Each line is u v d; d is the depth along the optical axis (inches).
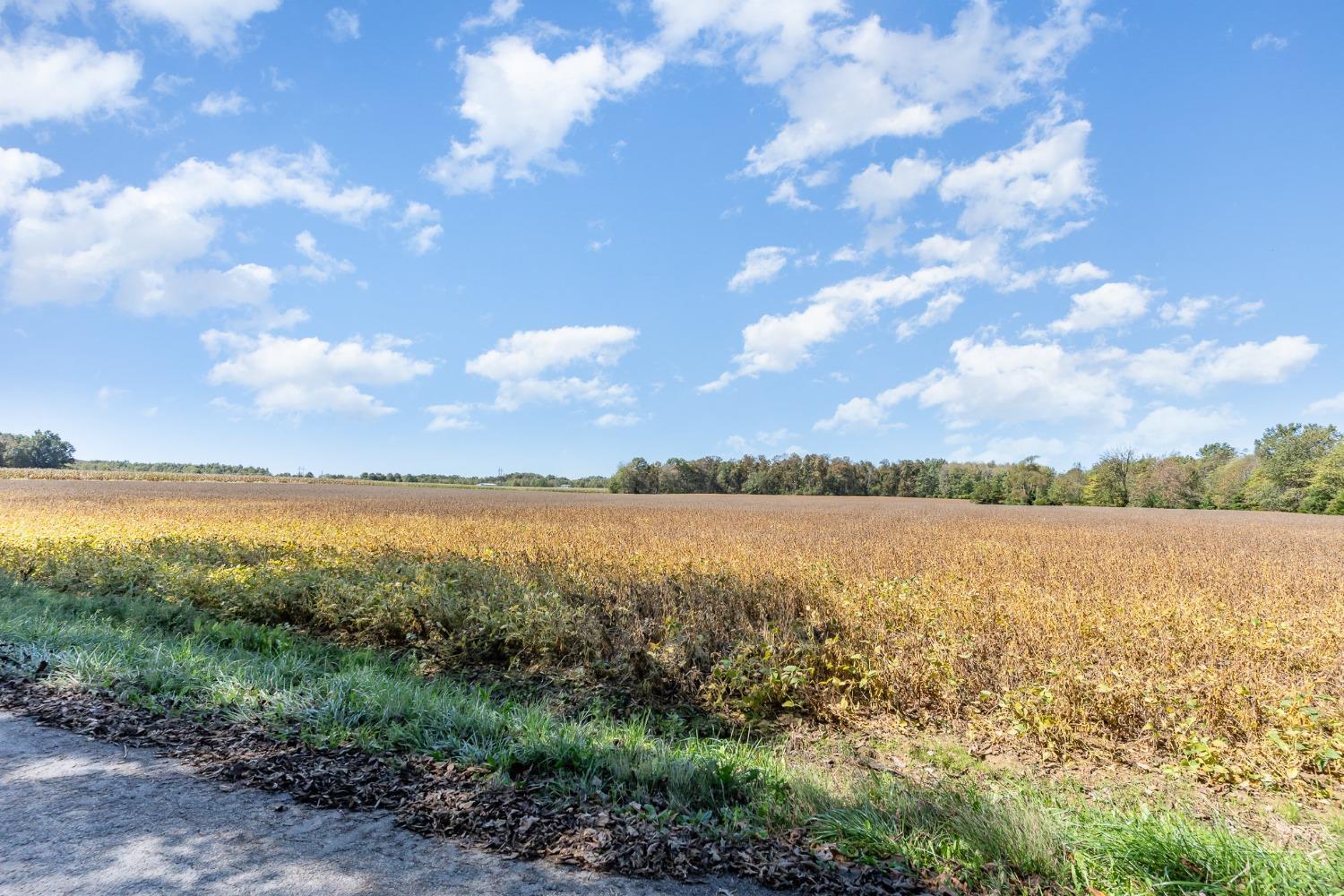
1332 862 133.6
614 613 382.0
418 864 124.4
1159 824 143.6
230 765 166.9
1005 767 223.1
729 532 923.4
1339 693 266.4
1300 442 2662.4
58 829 134.6
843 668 289.6
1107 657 307.9
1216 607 398.6
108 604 398.6
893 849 136.3
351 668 284.7
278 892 114.3
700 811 152.3
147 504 1430.9
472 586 430.0
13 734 186.2
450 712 202.4
